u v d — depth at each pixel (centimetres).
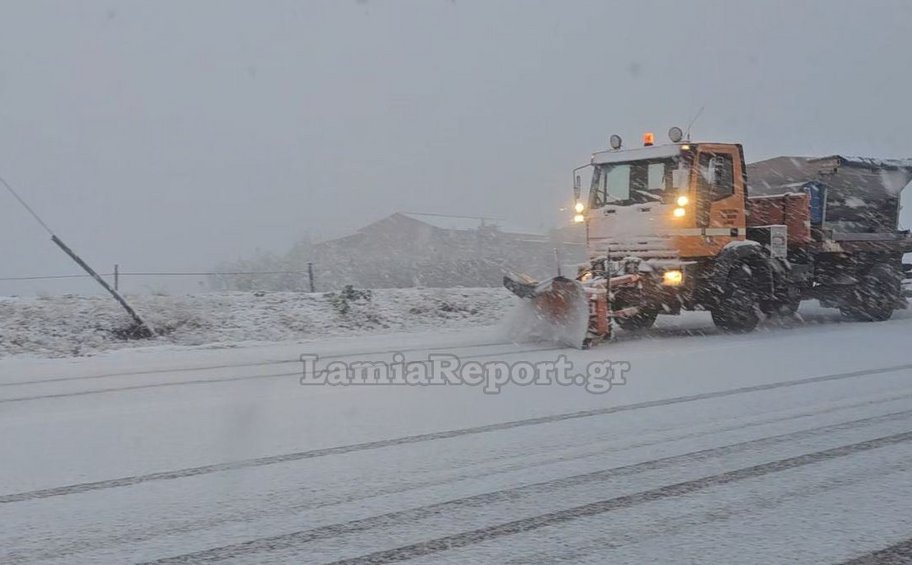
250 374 1084
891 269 1702
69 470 643
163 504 559
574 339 1268
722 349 1254
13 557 471
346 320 1625
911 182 1744
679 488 584
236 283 3038
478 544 482
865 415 806
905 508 540
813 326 1600
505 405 862
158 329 1498
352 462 654
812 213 1569
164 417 830
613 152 1402
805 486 586
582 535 495
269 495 575
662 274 1321
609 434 737
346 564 456
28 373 1130
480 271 3086
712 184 1355
